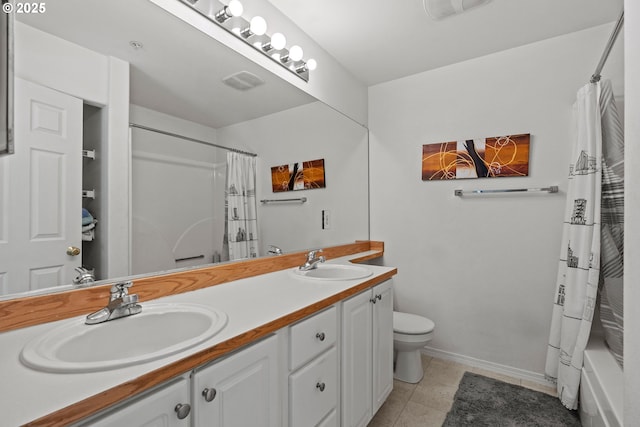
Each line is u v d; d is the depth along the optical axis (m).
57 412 0.54
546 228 2.16
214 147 1.61
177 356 0.75
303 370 1.16
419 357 2.22
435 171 2.56
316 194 2.31
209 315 1.02
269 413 1.01
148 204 1.32
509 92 2.29
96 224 1.14
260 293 1.36
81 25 1.10
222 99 1.64
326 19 2.00
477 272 2.40
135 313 1.04
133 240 1.27
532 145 2.21
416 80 2.69
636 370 0.79
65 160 1.05
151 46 1.32
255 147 1.84
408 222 2.70
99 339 0.93
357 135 2.77
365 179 2.86
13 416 0.52
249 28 1.69
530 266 2.21
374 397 1.68
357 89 2.78
